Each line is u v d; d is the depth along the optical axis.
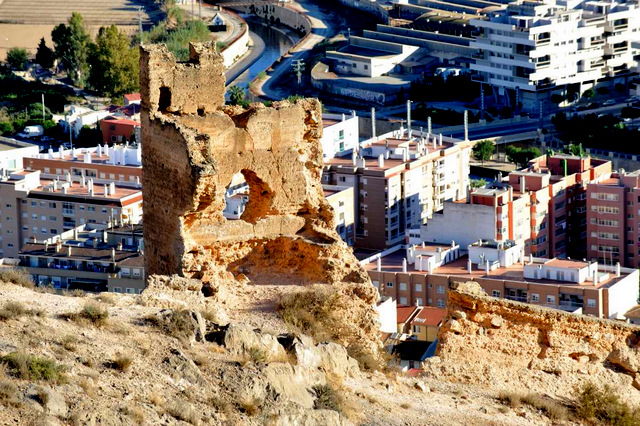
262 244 164.62
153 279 154.00
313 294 160.25
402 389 154.12
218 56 161.88
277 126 163.75
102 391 122.50
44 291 147.88
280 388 134.38
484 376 163.00
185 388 128.50
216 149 160.62
